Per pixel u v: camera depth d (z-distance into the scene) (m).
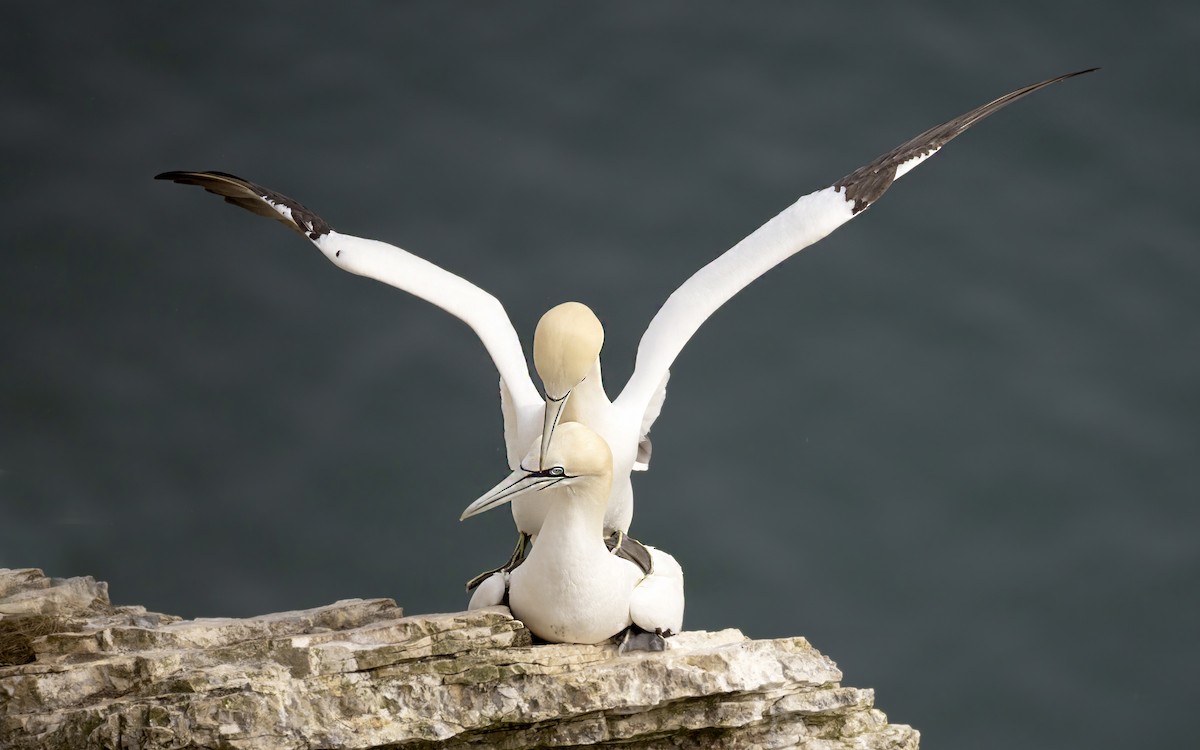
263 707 10.72
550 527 11.58
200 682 10.78
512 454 13.55
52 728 10.72
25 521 20.61
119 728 10.62
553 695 11.40
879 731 12.12
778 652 11.91
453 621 11.46
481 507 11.34
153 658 11.07
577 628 11.74
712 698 11.70
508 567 12.88
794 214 13.70
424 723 11.09
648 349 13.59
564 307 12.16
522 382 13.15
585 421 12.89
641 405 13.28
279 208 13.45
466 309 13.22
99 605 12.68
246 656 11.26
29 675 10.97
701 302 13.62
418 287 13.16
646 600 11.92
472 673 11.34
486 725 11.27
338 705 11.05
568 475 11.31
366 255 13.12
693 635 12.43
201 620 12.34
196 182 13.54
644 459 13.95
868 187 13.63
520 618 11.94
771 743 11.90
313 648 11.19
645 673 11.53
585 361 11.95
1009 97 14.46
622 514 13.34
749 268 13.61
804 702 11.87
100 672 11.09
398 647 11.23
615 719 11.62
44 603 12.52
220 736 10.59
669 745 11.90
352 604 12.38
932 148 13.84
